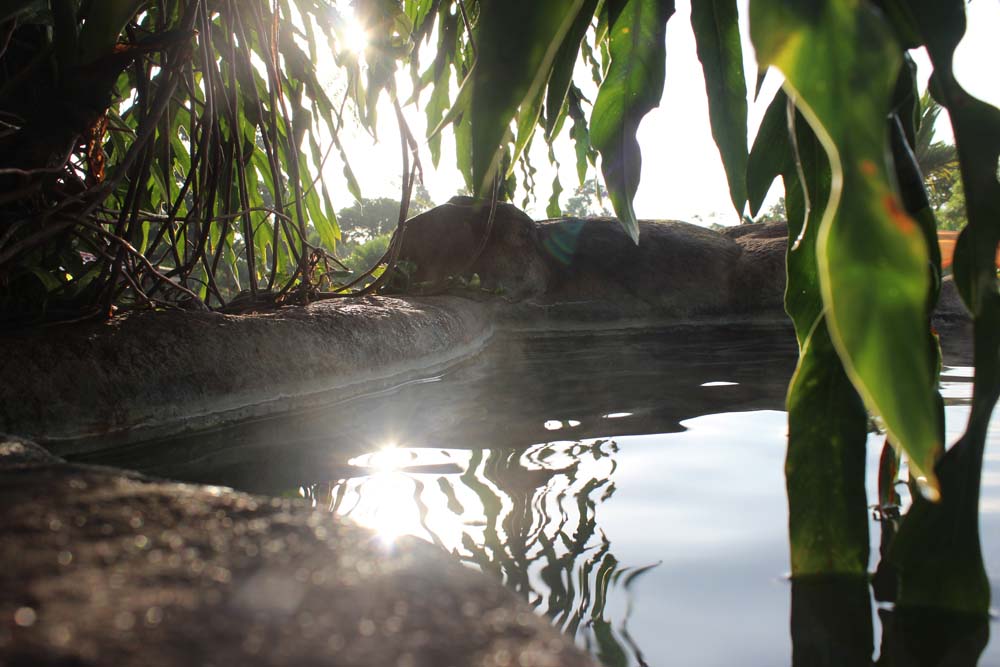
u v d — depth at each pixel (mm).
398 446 1961
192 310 2734
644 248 6543
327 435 2102
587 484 1576
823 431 984
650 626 899
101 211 2592
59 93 2219
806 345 982
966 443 802
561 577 1065
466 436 2074
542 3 739
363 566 690
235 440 2041
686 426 2178
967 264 943
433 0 2760
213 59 2889
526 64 741
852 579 995
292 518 781
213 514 773
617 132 1301
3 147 2258
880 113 550
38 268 2357
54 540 684
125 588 612
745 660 805
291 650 550
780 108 1152
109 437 2039
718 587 1015
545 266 6266
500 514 1378
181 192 2914
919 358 545
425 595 652
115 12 2016
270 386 2533
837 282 550
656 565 1109
